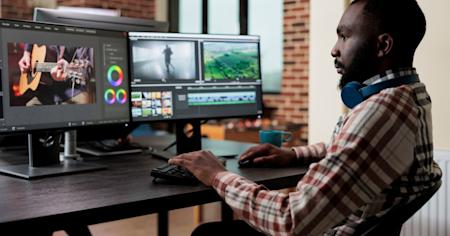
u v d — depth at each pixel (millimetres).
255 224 1357
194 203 1492
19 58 1694
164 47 2096
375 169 1260
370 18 1406
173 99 2125
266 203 1337
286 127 6008
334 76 3018
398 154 1279
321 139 3113
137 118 2047
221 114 2234
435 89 2645
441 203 2502
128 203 1359
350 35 1448
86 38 1876
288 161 1919
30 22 1717
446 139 2619
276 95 6531
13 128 1691
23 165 1855
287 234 1276
